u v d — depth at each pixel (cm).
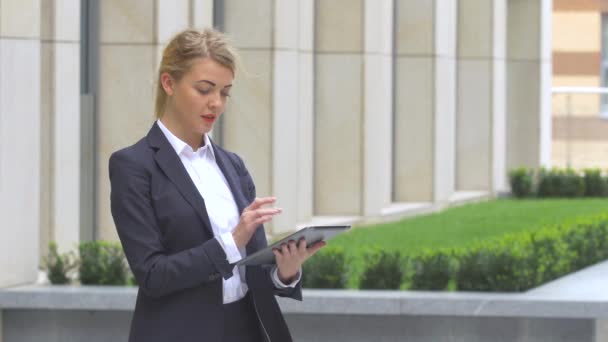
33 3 1527
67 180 1741
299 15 2514
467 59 3684
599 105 4256
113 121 1939
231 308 810
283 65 2297
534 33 4031
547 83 4106
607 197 3756
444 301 1534
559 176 3753
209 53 779
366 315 1551
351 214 2706
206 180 810
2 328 1517
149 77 1919
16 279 1527
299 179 2597
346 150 2691
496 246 1662
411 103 3134
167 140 802
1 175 1490
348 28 2664
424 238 2464
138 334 802
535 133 4047
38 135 1551
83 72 1925
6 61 1490
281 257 784
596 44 6950
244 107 2278
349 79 2673
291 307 1530
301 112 2589
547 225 2092
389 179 3003
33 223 1549
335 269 1611
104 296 1493
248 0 2269
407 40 3125
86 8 1930
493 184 3719
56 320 1522
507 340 1555
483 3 3659
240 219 779
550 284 1678
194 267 770
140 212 786
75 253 1738
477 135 3697
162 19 1923
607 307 1532
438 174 3169
